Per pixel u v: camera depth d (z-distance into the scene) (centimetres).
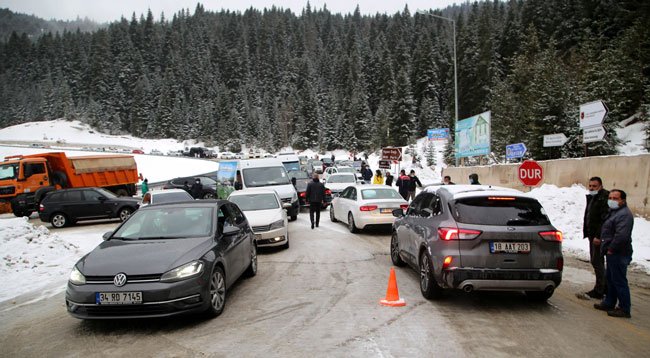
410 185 1855
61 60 18725
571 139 2483
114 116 14262
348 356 443
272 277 810
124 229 671
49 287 780
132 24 19475
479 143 2317
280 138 11294
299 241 1224
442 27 13112
